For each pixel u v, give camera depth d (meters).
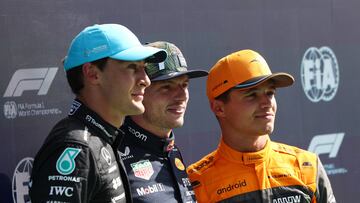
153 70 10.30
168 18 13.90
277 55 15.43
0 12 11.73
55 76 12.34
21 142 11.91
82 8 12.73
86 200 8.20
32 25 12.09
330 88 16.27
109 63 8.81
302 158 11.34
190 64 14.16
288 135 15.47
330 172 16.11
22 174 11.94
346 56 16.59
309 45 15.96
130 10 13.38
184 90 10.64
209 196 11.07
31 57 12.06
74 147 8.15
